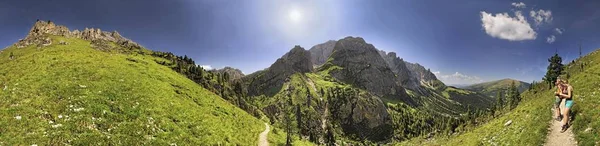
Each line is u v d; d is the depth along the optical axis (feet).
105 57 362.33
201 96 309.22
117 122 151.02
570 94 86.63
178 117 194.90
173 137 159.63
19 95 163.84
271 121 494.59
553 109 103.50
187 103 245.45
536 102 207.62
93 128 135.95
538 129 94.58
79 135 125.39
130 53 588.50
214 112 260.62
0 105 147.74
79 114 145.89
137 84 237.86
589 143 71.82
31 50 408.87
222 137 197.77
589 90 114.73
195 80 484.74
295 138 356.79
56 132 122.42
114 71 261.03
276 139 275.39
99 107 160.56
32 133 118.42
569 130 83.46
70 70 236.22
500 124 213.87
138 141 138.10
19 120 127.34
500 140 149.38
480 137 215.92
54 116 137.69
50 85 185.78
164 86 270.26
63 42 488.02
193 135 177.37
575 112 89.76
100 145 122.93
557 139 83.10
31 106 145.79
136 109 176.65
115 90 202.39
